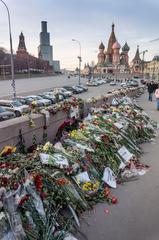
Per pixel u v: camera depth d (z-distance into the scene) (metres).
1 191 4.25
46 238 4.25
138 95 32.75
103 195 6.07
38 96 29.09
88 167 6.60
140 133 11.42
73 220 5.03
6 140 6.45
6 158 5.55
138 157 9.05
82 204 5.49
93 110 12.10
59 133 8.97
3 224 3.91
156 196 6.30
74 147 7.12
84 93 45.25
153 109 20.38
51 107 9.00
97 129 8.77
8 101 22.19
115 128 9.70
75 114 10.54
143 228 5.06
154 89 27.05
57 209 4.88
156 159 8.95
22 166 5.18
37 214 4.48
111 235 4.83
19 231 4.00
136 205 5.87
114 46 125.31
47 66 139.25
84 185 5.97
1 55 99.25
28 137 7.34
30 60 117.19
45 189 4.96
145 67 123.81
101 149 7.64
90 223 5.13
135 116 13.24
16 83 63.78
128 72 123.25
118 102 16.50
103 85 71.88
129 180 7.16
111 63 130.12
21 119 7.26
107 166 7.25
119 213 5.52
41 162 5.52
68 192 5.29
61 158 5.98
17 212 4.23
